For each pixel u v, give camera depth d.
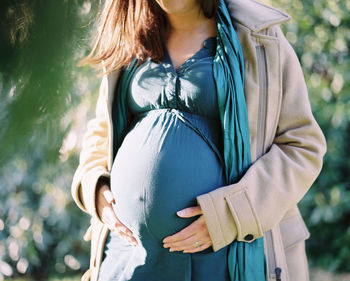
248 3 1.75
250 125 1.65
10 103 0.65
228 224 1.56
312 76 4.42
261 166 1.62
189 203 1.57
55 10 0.65
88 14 0.69
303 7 4.43
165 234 1.58
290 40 4.38
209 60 1.64
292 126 1.68
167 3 1.63
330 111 4.38
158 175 1.58
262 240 1.64
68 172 4.25
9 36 0.65
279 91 1.66
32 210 4.47
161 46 1.71
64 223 4.45
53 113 0.66
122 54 1.72
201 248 1.57
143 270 1.62
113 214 1.69
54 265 4.70
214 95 1.60
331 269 4.64
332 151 4.51
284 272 1.65
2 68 0.65
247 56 1.66
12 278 4.62
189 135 1.61
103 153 1.85
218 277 1.60
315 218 4.52
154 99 1.66
